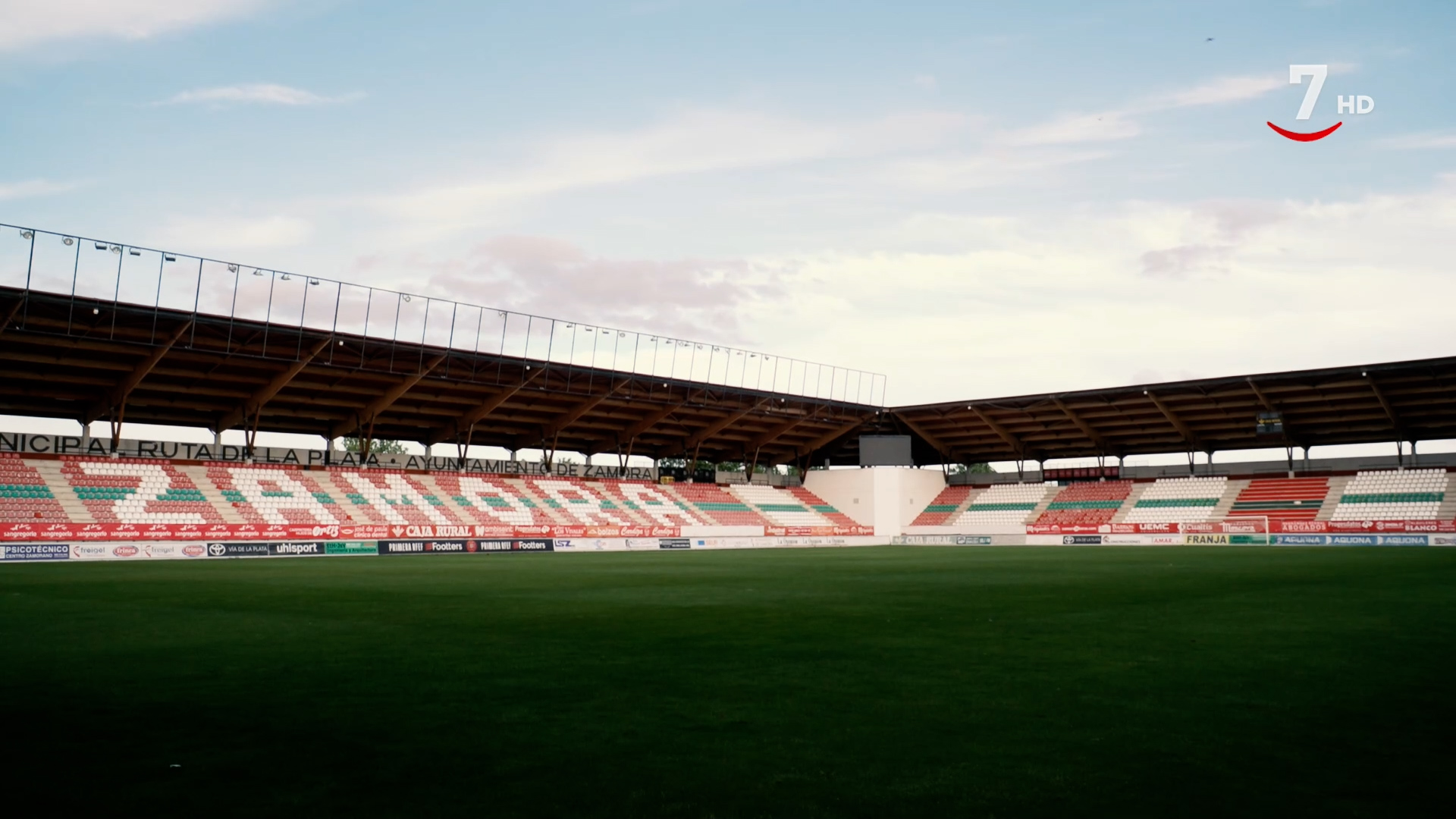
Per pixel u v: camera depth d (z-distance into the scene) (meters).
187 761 8.06
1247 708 9.99
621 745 8.55
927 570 37.66
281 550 54.62
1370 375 65.19
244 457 66.25
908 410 87.44
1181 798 6.99
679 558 52.22
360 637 16.28
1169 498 83.12
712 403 76.50
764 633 16.70
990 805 6.86
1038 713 9.83
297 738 8.87
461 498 73.06
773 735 8.94
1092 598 23.53
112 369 53.12
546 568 40.53
